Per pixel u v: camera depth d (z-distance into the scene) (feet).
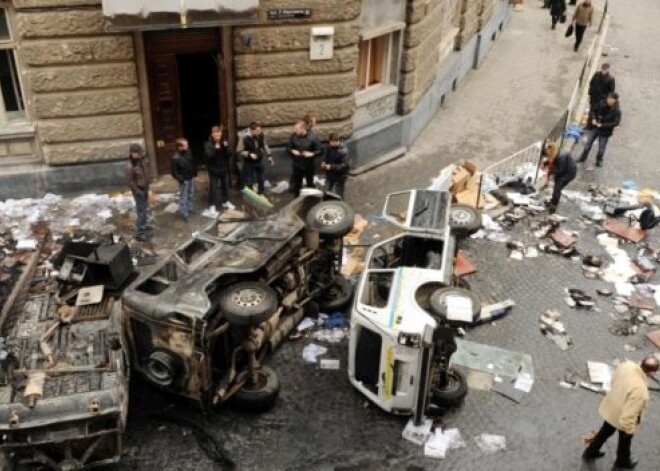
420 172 47.44
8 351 24.44
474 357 30.99
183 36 40.57
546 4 89.30
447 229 30.71
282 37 40.81
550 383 30.01
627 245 40.04
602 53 74.18
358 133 46.60
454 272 33.99
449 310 24.93
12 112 40.60
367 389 28.40
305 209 32.73
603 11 85.35
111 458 24.58
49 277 29.63
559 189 41.81
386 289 29.71
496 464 26.25
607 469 26.21
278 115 43.27
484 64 69.51
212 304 26.37
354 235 39.17
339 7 40.70
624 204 43.14
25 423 22.74
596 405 29.01
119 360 25.07
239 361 28.30
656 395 29.66
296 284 30.83
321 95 43.24
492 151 51.01
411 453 26.53
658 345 32.24
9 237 38.14
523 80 65.36
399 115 49.67
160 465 25.70
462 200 42.70
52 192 41.91
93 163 41.75
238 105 42.34
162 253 37.17
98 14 37.42
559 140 49.14
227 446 26.55
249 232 30.01
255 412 27.96
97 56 38.55
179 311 25.53
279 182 44.55
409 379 26.55
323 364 30.48
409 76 48.26
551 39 77.51
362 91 47.34
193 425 27.25
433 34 51.57
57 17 36.88
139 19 35.58
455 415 28.27
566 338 32.53
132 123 41.19
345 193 44.19
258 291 26.20
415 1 45.85
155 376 26.81
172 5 35.63
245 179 41.55
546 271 37.35
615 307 34.78
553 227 41.19
